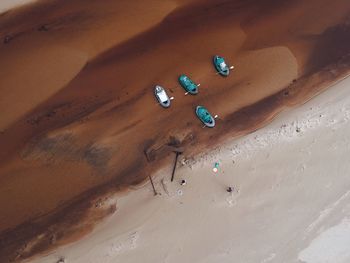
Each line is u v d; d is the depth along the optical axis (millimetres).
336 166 39562
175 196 37438
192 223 36938
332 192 38719
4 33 39938
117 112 39500
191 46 42094
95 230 36156
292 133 40219
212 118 39781
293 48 43375
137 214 36750
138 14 42031
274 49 43062
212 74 41500
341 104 41500
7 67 39375
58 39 40406
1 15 40062
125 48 41188
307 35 44062
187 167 38312
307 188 38719
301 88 41875
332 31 44500
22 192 36906
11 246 35344
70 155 38031
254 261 36500
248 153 39250
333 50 43719
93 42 40844
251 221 37406
